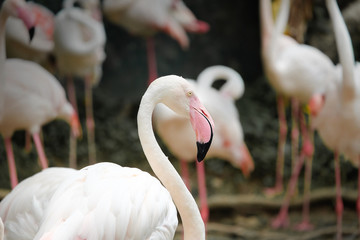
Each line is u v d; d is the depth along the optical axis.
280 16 10.42
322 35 13.68
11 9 6.65
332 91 8.32
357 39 13.34
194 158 9.26
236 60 16.64
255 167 12.05
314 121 8.76
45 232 3.67
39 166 11.36
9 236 4.45
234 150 9.44
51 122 12.31
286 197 10.36
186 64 16.47
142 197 4.07
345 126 8.23
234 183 11.79
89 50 10.62
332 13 8.05
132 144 12.61
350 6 13.46
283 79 10.25
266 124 13.30
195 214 4.39
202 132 4.34
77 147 12.21
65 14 10.68
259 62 16.52
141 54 16.17
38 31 10.71
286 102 11.96
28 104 7.85
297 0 12.39
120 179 4.13
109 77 15.84
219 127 9.18
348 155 8.55
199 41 16.52
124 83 15.85
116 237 3.83
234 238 9.10
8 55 10.58
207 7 16.55
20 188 4.62
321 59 10.40
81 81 15.24
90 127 11.39
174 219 4.32
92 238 3.71
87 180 4.01
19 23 10.16
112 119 13.38
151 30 13.02
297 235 9.33
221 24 16.56
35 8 10.95
